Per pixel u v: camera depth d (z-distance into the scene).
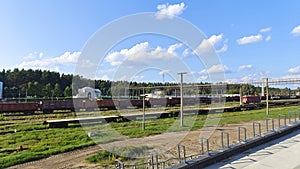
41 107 28.44
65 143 13.33
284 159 8.07
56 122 18.91
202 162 7.25
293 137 11.33
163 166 7.79
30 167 9.45
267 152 8.85
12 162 9.90
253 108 33.97
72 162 9.92
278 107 35.16
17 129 17.64
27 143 13.41
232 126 17.98
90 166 9.34
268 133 10.81
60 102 29.48
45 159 10.46
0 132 16.34
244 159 8.07
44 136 15.37
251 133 14.62
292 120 17.81
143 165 8.62
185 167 6.74
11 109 27.23
